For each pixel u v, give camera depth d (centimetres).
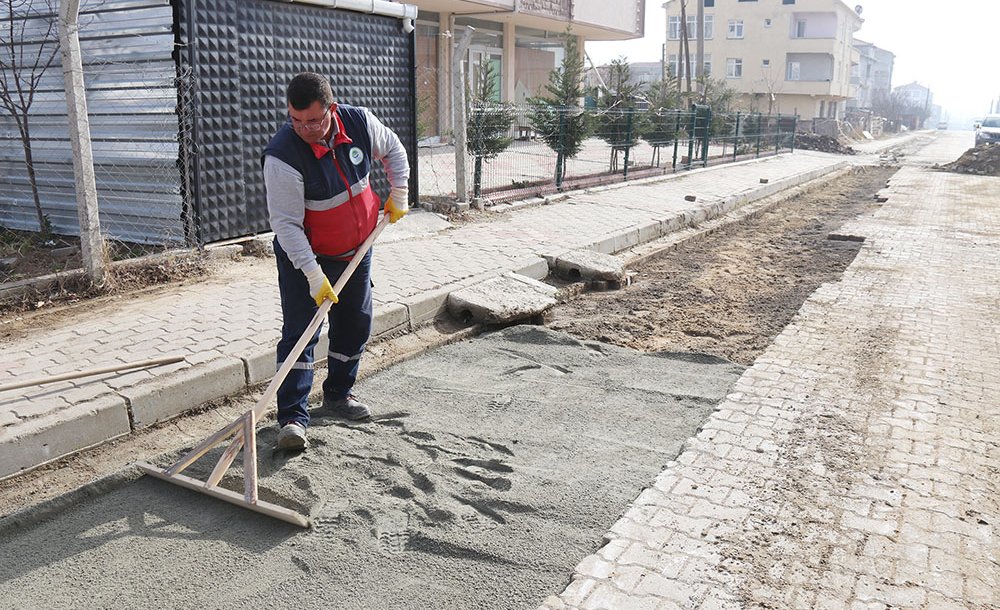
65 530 327
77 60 582
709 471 365
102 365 454
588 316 662
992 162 2306
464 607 275
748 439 399
